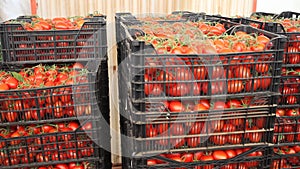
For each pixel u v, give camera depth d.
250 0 2.53
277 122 1.54
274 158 1.56
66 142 1.50
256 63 1.26
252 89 1.29
